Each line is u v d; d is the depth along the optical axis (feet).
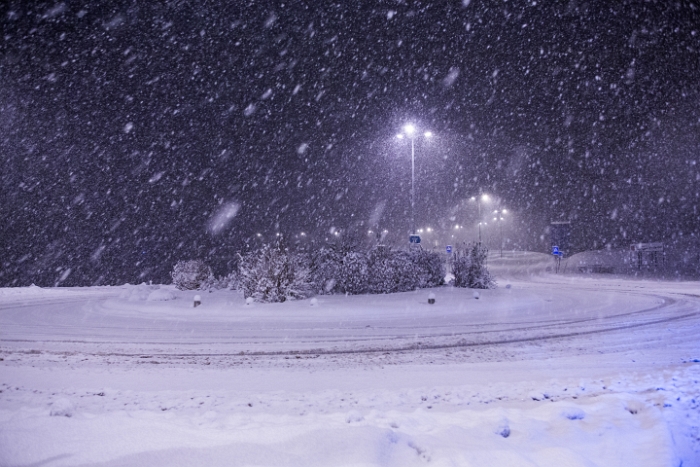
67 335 43.70
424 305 60.49
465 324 48.11
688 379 24.00
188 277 92.79
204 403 20.25
